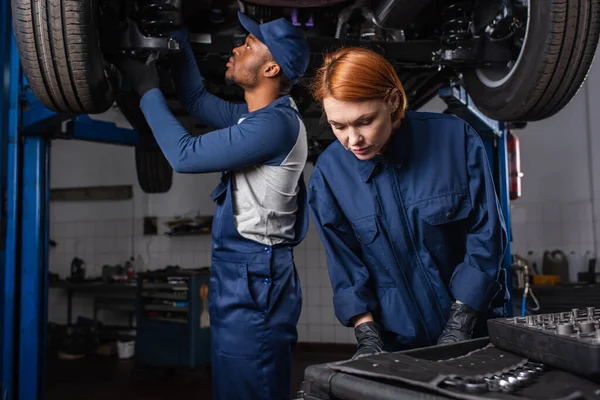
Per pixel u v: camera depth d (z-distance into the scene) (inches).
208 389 165.3
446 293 49.9
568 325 27.9
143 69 64.4
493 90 77.9
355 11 78.5
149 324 178.9
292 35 61.9
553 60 65.9
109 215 262.8
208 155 57.7
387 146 48.1
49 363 209.0
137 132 126.2
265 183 60.9
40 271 107.2
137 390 164.7
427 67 87.7
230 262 61.6
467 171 49.1
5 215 104.2
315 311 231.9
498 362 29.2
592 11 63.2
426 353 32.2
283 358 61.9
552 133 215.0
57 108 68.6
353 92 37.4
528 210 215.8
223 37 78.4
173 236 254.5
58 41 59.0
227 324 61.1
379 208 49.3
